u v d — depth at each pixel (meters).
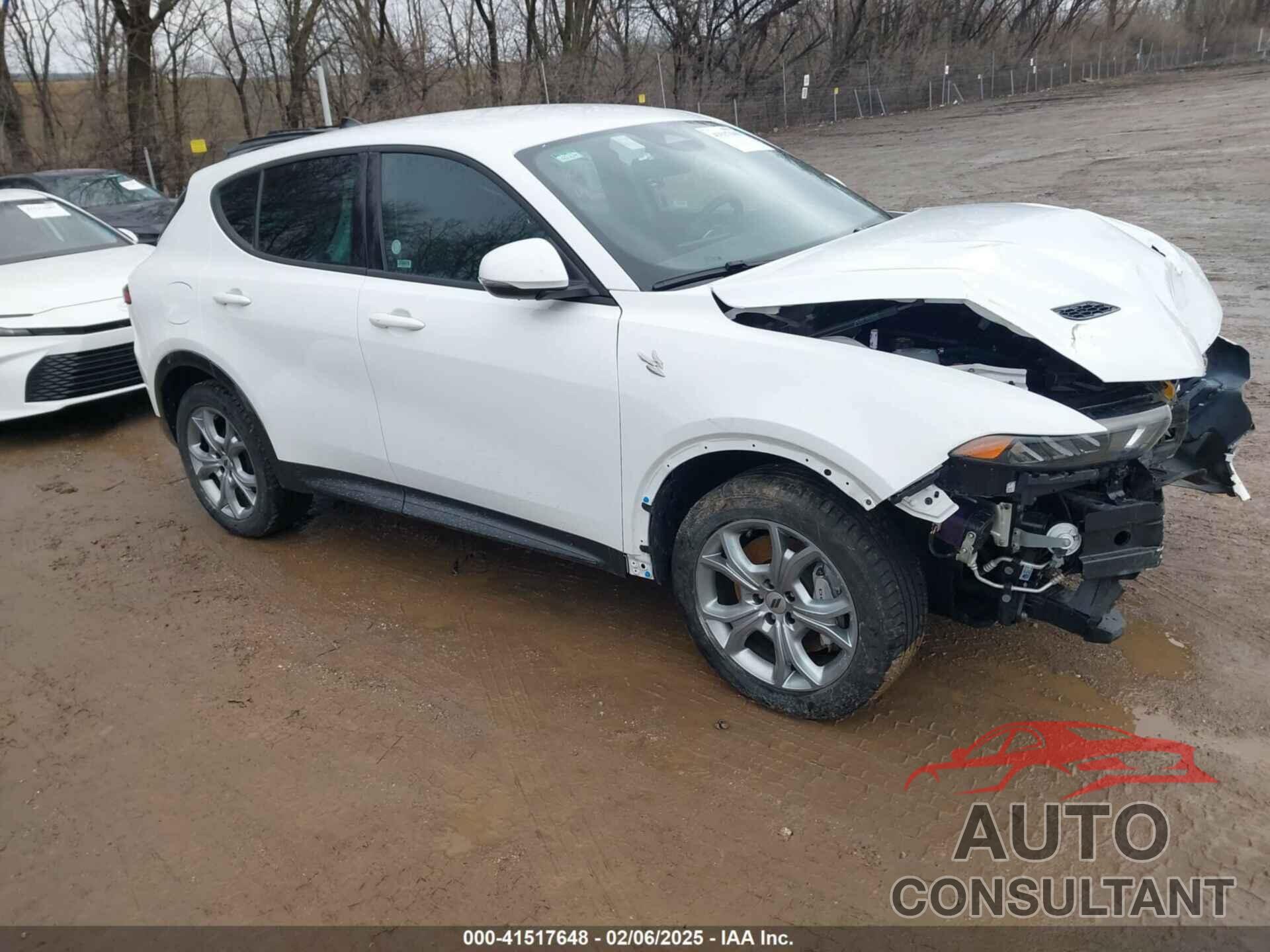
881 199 14.79
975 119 30.91
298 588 4.32
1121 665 3.33
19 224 7.77
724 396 2.89
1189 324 3.01
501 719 3.30
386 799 2.96
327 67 25.66
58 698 3.61
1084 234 3.28
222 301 4.33
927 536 2.90
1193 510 4.39
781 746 3.06
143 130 22.88
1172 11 68.56
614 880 2.60
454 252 3.60
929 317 3.21
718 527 3.07
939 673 3.36
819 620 2.97
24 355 6.34
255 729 3.34
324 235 4.04
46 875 2.76
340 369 3.95
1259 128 19.17
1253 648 3.36
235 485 4.73
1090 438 2.54
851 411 2.70
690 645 3.66
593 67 29.81
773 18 34.53
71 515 5.35
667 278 3.19
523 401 3.40
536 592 4.12
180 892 2.66
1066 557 2.77
